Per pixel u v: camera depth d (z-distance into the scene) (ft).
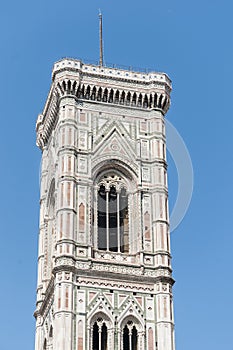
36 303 436.35
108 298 386.93
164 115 450.30
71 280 384.88
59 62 441.68
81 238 398.83
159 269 398.83
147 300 391.86
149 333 383.86
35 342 425.28
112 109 440.45
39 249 454.81
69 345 368.48
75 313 378.53
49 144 468.75
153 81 450.30
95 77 442.91
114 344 376.48
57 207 408.26
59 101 437.99
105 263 395.14
